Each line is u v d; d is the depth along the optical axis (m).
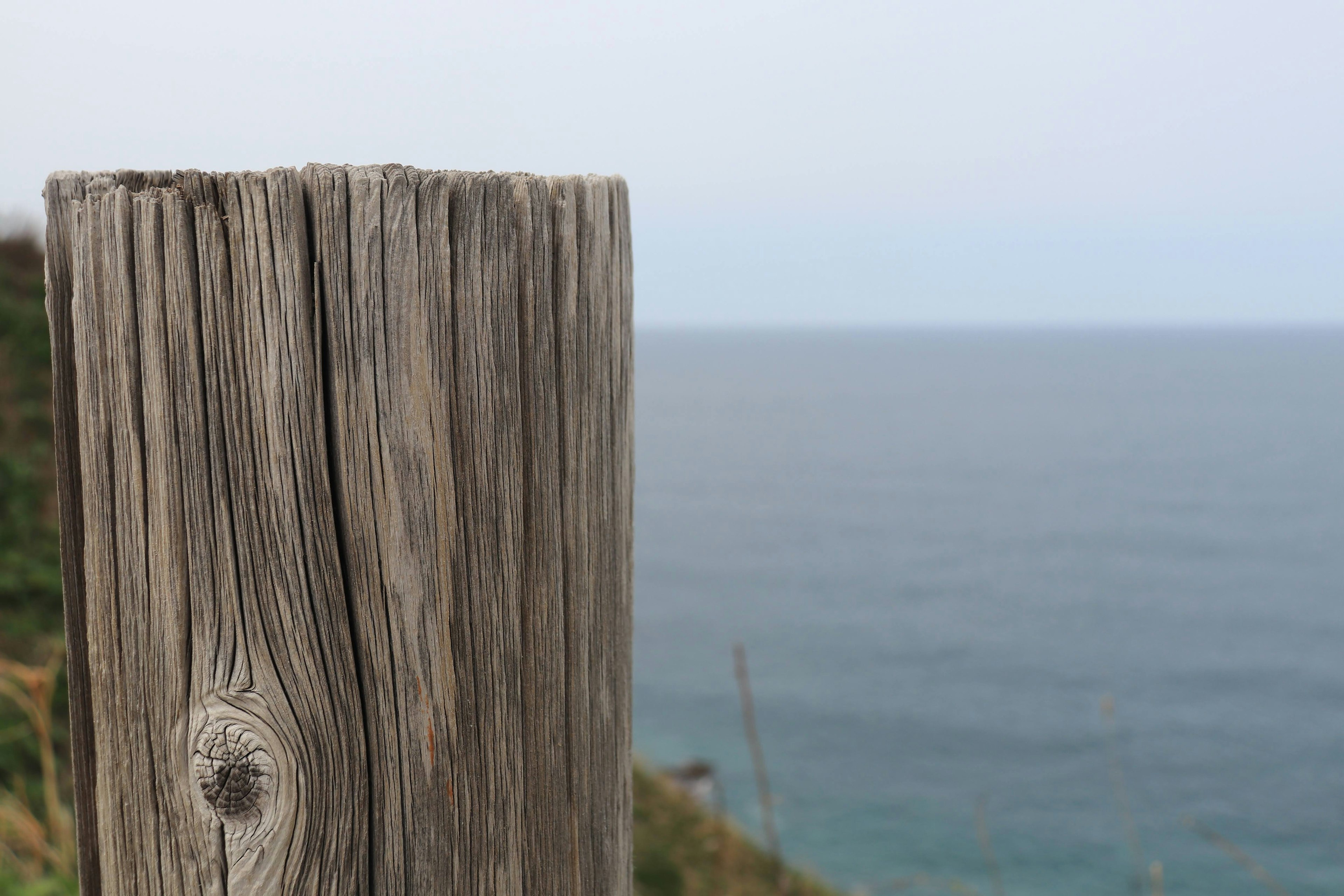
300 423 0.85
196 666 0.87
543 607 0.99
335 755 0.89
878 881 17.59
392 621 0.89
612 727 1.16
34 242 8.98
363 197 0.84
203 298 0.84
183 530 0.86
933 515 74.88
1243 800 24.22
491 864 0.96
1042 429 127.06
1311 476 89.88
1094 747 28.48
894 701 32.75
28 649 4.75
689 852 9.45
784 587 52.16
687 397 177.38
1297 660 38.72
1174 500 79.81
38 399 7.15
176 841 0.88
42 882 2.76
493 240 0.90
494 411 0.92
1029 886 18.38
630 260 1.22
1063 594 50.66
